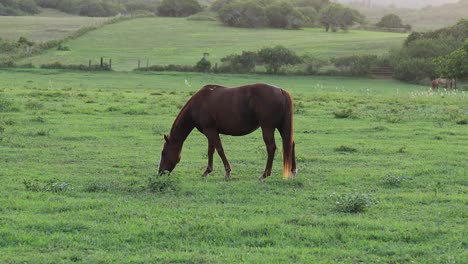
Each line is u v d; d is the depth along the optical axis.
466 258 7.15
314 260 7.11
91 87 38.00
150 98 28.67
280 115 11.56
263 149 15.47
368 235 8.03
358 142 17.17
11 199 9.73
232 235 7.98
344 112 23.03
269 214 9.12
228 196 10.30
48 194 10.22
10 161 13.56
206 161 14.09
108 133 18.14
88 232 8.08
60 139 16.97
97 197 10.16
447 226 8.45
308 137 18.11
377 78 56.00
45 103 25.27
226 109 11.80
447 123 21.45
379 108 26.52
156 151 15.36
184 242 7.76
